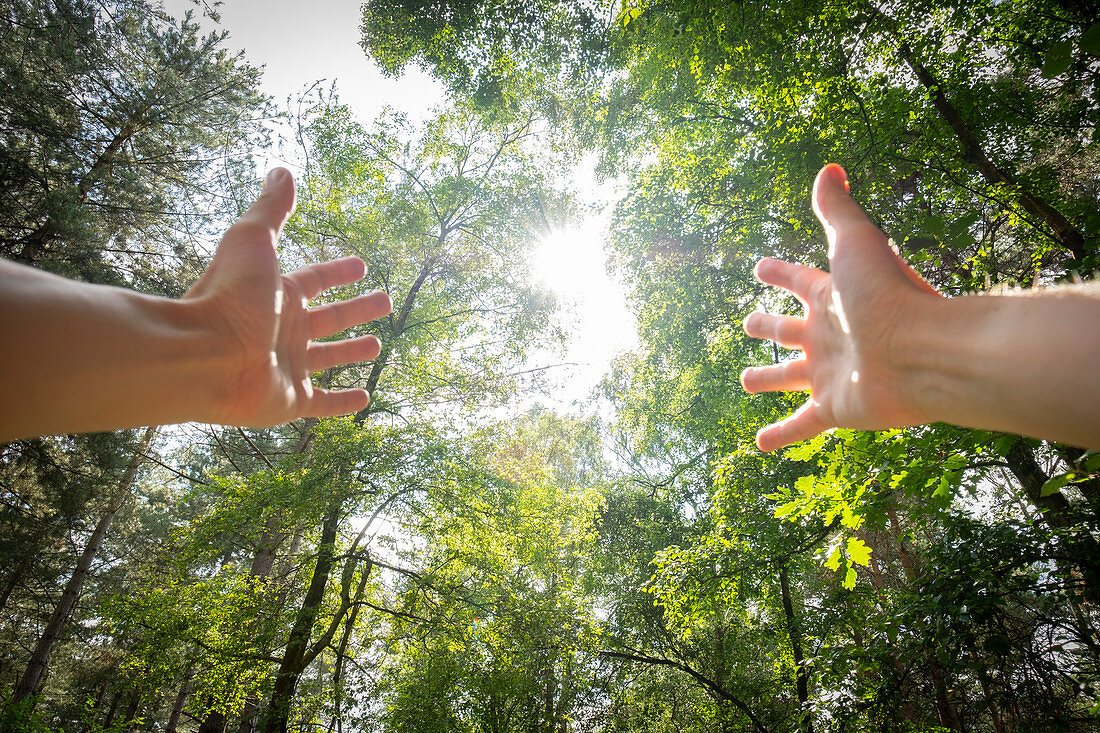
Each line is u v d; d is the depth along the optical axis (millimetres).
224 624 8414
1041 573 4656
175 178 14375
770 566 8492
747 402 9922
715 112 10555
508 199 12570
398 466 8703
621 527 13211
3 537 13094
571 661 9773
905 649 5070
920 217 5941
